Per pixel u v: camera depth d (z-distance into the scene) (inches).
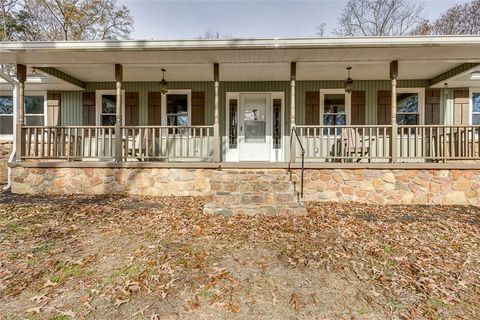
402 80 332.8
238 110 344.5
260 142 345.7
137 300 95.8
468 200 231.5
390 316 88.1
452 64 269.6
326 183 239.5
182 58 251.0
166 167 251.8
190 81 343.6
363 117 335.0
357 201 236.4
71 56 244.2
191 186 251.8
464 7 719.1
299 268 118.3
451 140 239.8
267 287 104.3
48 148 259.1
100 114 349.7
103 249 135.1
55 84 325.4
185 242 143.6
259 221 177.6
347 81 289.4
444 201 232.5
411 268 118.2
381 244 142.5
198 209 203.8
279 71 298.7
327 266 120.0
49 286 103.5
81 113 349.7
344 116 337.7
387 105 333.7
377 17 849.5
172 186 252.2
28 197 237.5
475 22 705.6
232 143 345.7
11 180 265.0
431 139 240.2
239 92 343.6
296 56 243.9
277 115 343.3
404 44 215.0
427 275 112.5
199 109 344.5
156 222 173.6
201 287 103.4
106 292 100.3
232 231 159.2
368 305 93.7
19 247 135.0
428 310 90.8
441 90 331.9
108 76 321.4
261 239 147.9
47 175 255.8
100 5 676.1
